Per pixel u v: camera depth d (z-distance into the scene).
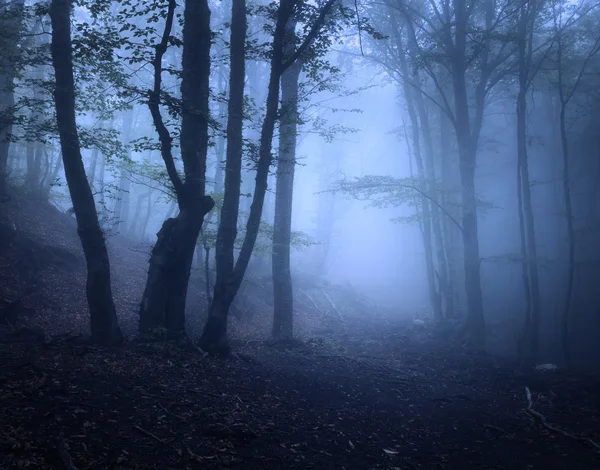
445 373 15.07
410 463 7.48
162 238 11.77
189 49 11.66
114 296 17.70
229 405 8.70
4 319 12.34
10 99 17.20
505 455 8.34
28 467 5.40
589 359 20.38
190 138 11.70
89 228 11.00
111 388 8.30
